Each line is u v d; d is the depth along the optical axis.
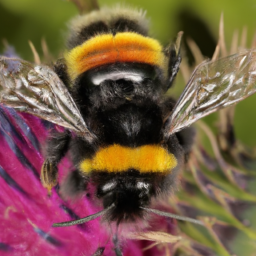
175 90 0.11
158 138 0.10
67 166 0.11
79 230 0.11
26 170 0.11
